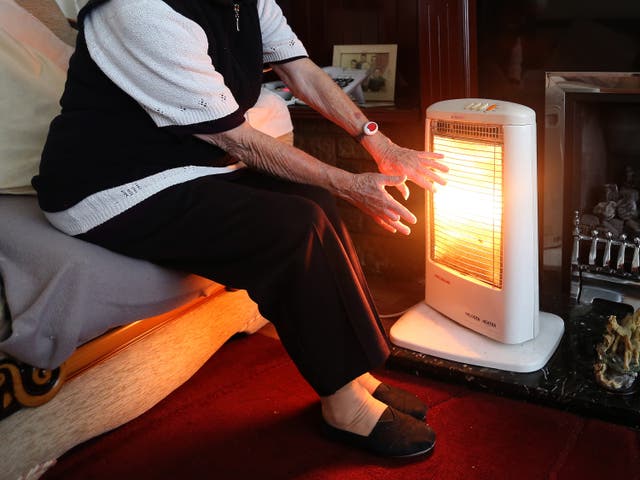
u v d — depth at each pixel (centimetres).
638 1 167
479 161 153
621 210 187
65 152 130
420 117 192
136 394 145
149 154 131
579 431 143
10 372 118
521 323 159
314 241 125
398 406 148
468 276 166
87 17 129
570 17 178
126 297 131
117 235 131
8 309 125
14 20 162
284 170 137
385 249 223
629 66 173
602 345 149
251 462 139
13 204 144
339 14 221
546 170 191
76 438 134
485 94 197
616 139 186
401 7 208
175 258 134
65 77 160
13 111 147
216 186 132
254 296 128
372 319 131
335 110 157
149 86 124
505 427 146
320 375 132
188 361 159
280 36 155
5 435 120
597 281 190
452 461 136
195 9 127
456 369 161
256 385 167
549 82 184
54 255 125
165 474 137
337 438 142
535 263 156
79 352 130
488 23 191
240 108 138
